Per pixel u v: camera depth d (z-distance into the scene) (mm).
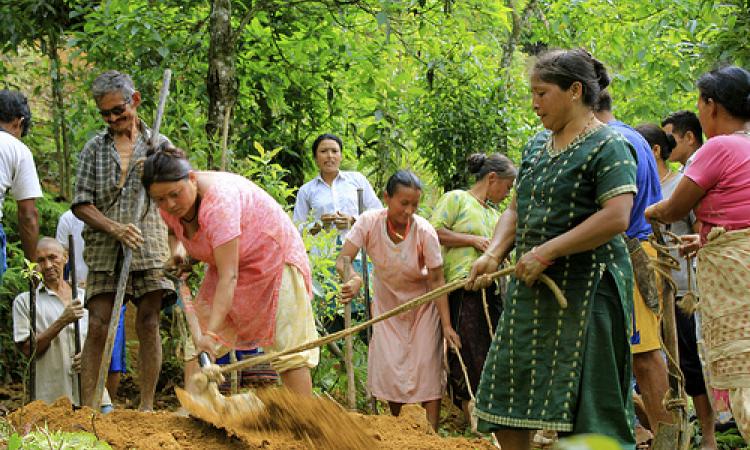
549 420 4406
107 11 9812
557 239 4375
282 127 11344
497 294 7508
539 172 4586
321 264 7918
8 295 9586
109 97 6738
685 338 7133
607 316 4449
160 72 9734
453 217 7590
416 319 7422
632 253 5746
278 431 5113
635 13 12992
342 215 8867
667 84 11961
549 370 4461
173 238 5828
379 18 9750
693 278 7152
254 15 10680
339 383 8328
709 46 10383
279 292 5531
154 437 4949
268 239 5449
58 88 11969
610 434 4402
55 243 7328
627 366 4496
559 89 4477
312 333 5707
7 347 9297
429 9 10758
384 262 7359
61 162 12195
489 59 12719
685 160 7840
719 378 5180
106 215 6781
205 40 10156
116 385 7480
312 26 10789
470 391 7207
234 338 5605
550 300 4500
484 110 11609
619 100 13453
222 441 5082
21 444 4477
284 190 8766
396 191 7168
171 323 8508
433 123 11531
